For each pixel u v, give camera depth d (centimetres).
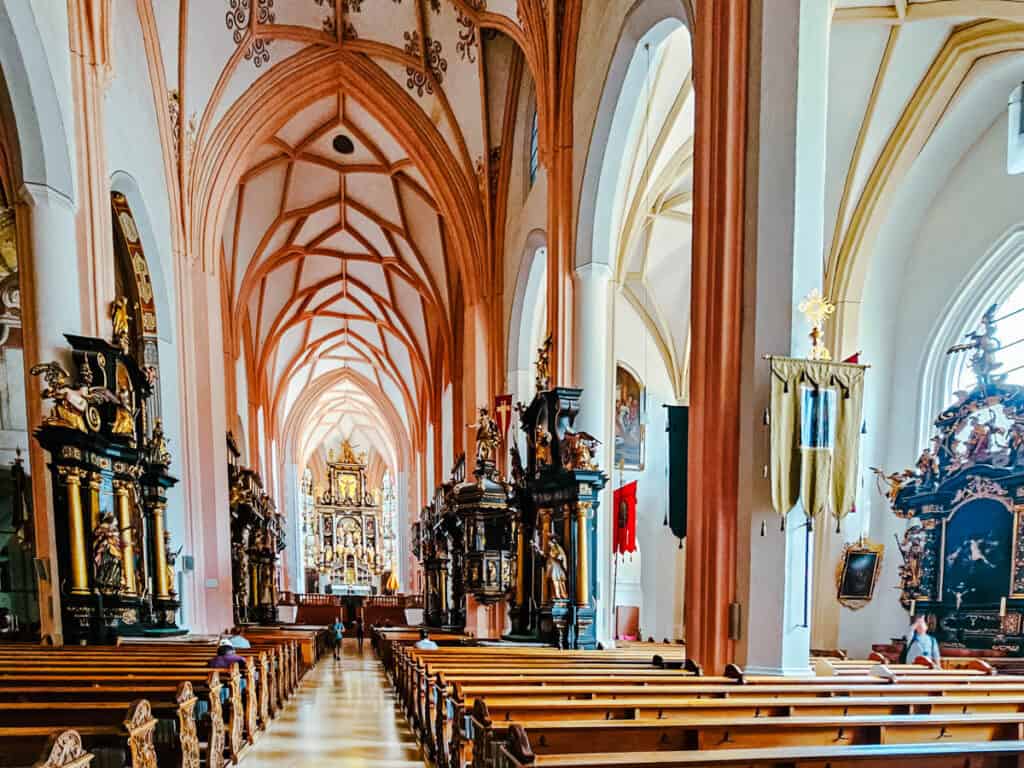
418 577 3478
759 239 612
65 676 580
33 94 885
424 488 3216
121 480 995
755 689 492
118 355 969
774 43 614
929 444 1288
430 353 2880
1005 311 1202
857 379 589
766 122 613
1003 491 1070
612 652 936
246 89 1669
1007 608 1039
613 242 1112
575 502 1016
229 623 1593
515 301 1606
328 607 3434
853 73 1173
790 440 575
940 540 1165
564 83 1143
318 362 3669
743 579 599
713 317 638
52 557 893
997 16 994
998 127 1190
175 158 1480
